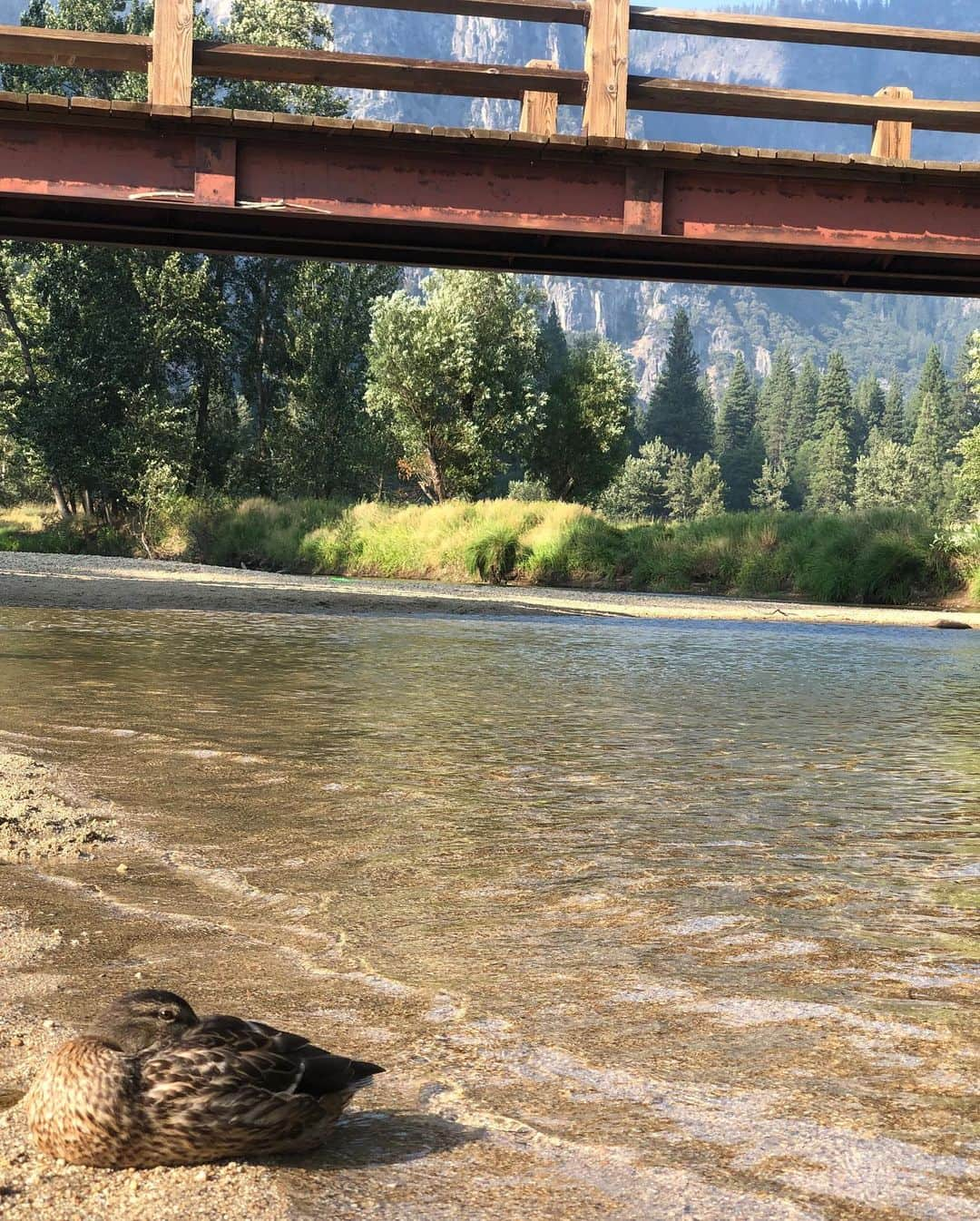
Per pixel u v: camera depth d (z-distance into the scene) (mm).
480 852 6090
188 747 8648
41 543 50125
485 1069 3607
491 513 38188
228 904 5254
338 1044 3770
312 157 14508
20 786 7172
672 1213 2807
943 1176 2982
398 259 17062
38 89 54875
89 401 51812
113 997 4137
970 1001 4145
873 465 174500
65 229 16469
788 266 16938
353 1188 2902
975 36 14758
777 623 23156
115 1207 2779
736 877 5668
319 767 8070
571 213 14867
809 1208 2830
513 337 55469
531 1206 2834
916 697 12469
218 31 61531
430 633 18297
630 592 32688
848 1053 3721
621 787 7656
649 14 14648
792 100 14766
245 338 59750
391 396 52500
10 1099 3326
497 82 14656
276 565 39781
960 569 30312
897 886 5543
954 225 15414
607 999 4168
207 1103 2832
